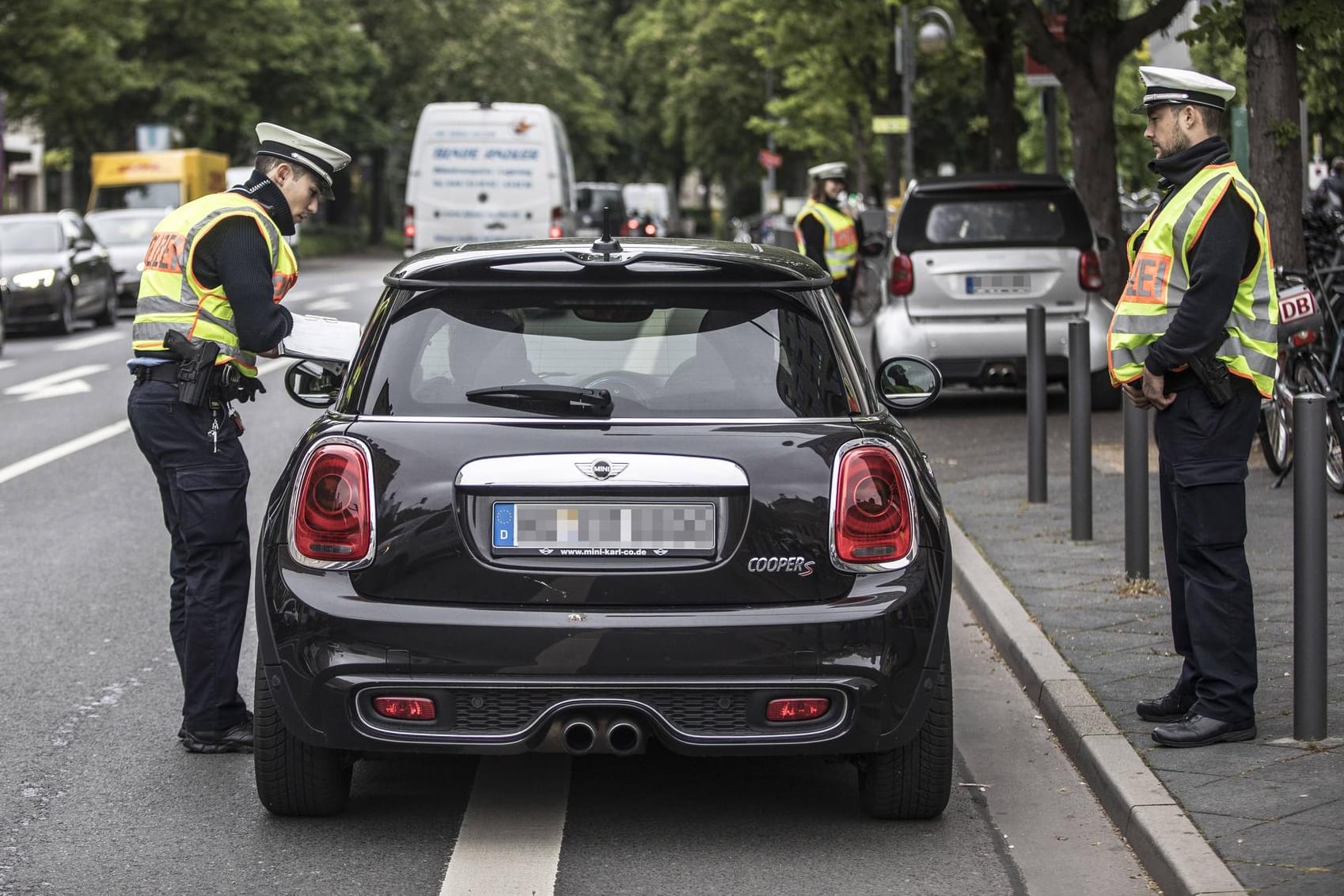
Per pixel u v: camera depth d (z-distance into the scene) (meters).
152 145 83.88
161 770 10.02
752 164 126.50
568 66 129.00
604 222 8.80
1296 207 19.23
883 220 61.44
